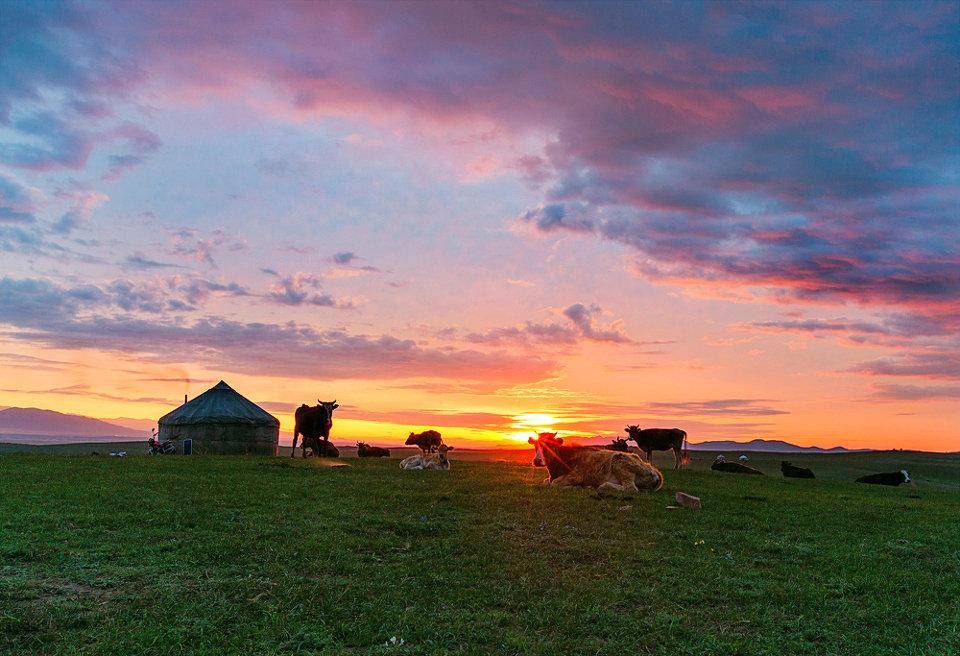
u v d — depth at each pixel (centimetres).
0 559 1068
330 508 1587
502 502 1764
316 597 966
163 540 1225
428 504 1695
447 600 984
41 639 789
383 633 854
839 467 6894
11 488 1788
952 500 2678
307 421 3984
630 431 4000
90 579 995
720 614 985
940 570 1281
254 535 1281
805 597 1062
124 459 2983
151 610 888
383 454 4609
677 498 1858
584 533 1421
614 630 902
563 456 2236
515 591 1034
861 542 1484
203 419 4747
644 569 1177
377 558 1184
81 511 1455
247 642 804
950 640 912
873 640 908
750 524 1617
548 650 823
